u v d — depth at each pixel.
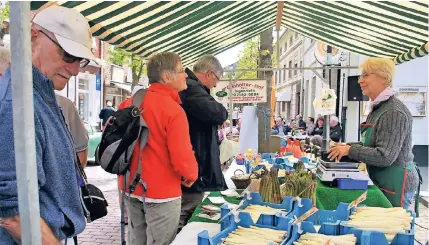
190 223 2.29
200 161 2.75
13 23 0.96
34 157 1.01
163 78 2.36
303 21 5.78
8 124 1.13
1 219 1.13
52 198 1.29
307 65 20.77
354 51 6.52
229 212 2.02
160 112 2.26
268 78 6.65
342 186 2.62
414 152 8.65
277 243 1.69
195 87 2.70
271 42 6.74
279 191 2.41
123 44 4.34
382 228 1.80
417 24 4.30
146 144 2.29
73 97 14.79
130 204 2.45
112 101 18.48
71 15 1.39
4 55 2.43
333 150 2.75
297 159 4.20
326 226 1.81
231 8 4.57
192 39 5.70
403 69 8.55
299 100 24.58
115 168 2.30
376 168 2.71
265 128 6.50
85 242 4.51
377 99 2.63
